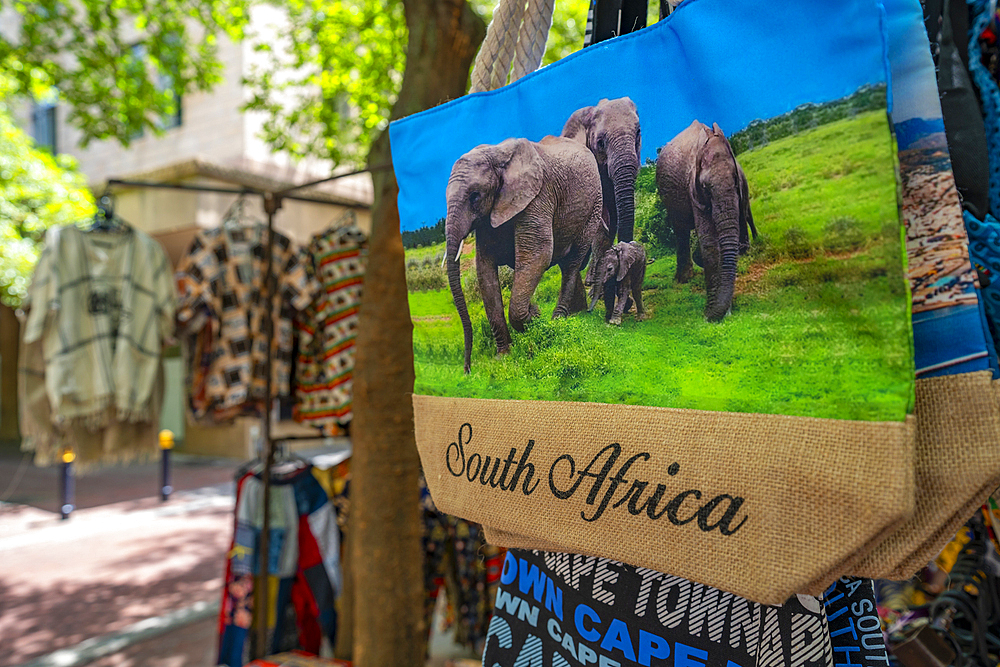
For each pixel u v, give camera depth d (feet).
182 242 31.78
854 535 1.40
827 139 1.47
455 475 2.39
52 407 9.14
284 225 34.09
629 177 1.89
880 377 1.39
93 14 17.24
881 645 2.11
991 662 3.68
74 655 11.32
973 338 1.48
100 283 9.61
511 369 2.22
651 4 2.86
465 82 7.16
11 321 47.98
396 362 6.46
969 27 2.35
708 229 1.70
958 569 3.85
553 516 2.00
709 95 1.70
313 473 9.33
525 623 2.53
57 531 21.49
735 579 1.57
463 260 2.38
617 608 2.20
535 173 2.14
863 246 1.42
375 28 16.03
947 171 1.54
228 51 33.45
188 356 10.08
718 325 1.67
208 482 31.96
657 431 1.78
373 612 6.23
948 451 1.47
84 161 40.57
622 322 1.89
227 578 8.39
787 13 1.54
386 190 6.72
